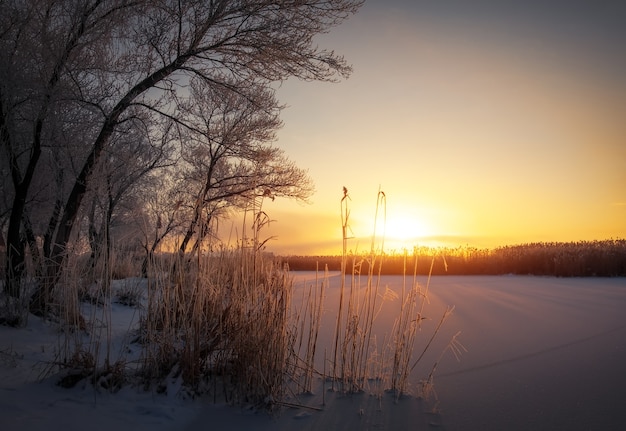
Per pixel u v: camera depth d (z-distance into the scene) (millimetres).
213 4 7531
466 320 8016
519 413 3770
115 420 3684
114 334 6453
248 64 7930
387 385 4707
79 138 8352
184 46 7828
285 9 7648
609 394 4090
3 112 6762
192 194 12891
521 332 6934
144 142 12086
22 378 4441
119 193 11398
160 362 4594
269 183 12656
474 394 4273
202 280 4910
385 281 16188
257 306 4766
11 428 3342
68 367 4488
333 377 4688
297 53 7793
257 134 12438
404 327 4844
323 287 4879
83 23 6926
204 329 4871
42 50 6758
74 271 5262
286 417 3936
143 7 7406
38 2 6578
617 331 6824
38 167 8219
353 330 4727
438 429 3570
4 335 5785
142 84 7395
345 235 4812
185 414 3951
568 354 5539
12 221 7027
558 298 11141
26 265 7055
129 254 11133
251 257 5199
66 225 6984
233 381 4426
